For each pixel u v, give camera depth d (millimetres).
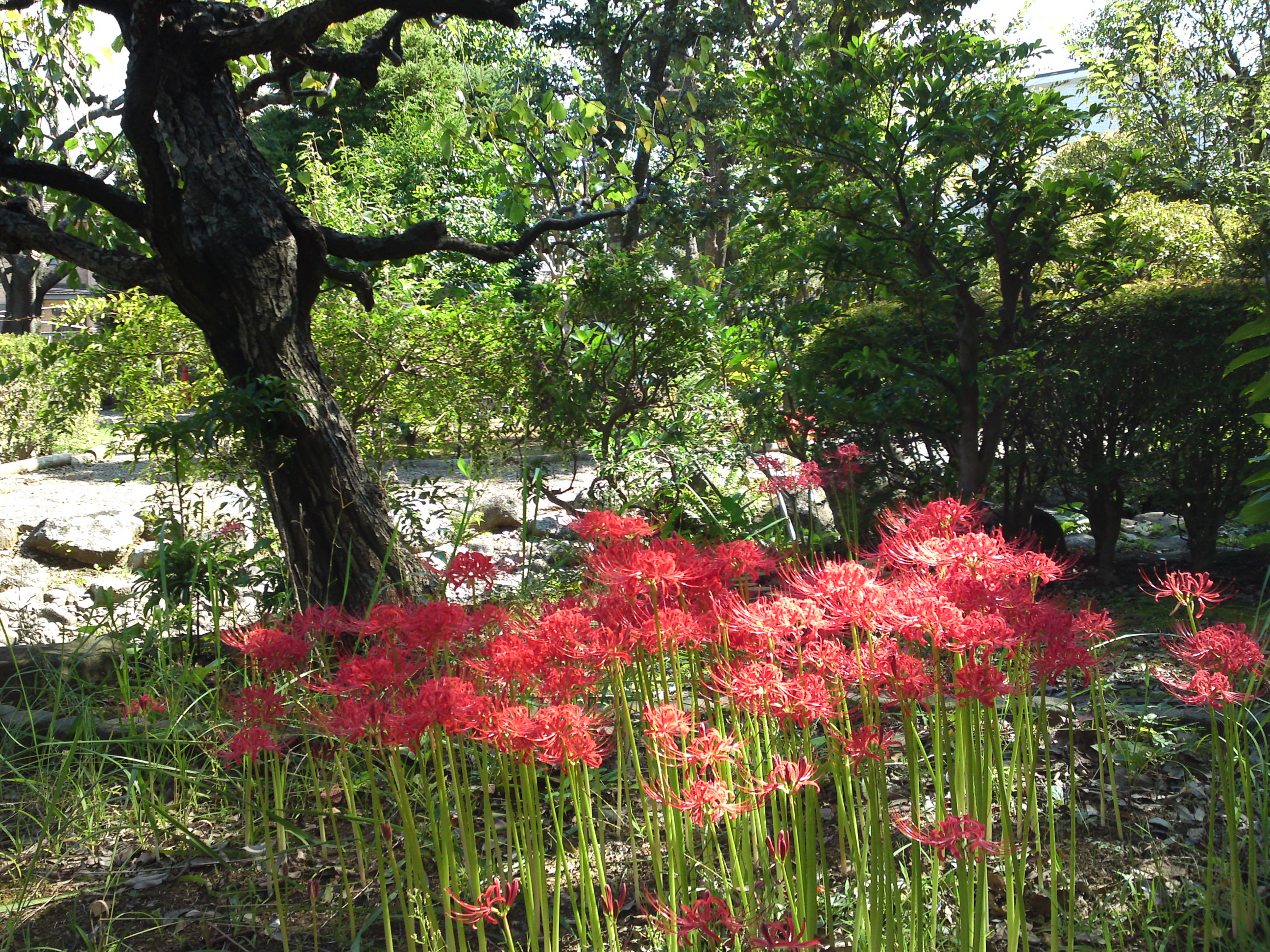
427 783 1645
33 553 7738
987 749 1617
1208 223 7652
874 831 1582
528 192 5539
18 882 2539
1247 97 13164
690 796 1545
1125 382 5207
